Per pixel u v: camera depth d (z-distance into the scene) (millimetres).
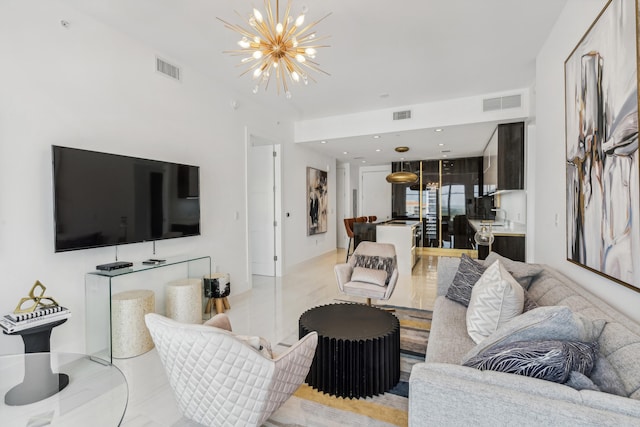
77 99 2518
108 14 2582
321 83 4051
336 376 2006
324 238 7508
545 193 2764
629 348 1062
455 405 958
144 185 2941
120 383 1646
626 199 1398
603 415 811
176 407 1930
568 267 2213
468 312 2012
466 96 4551
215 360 1348
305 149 6508
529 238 4273
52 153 2262
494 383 979
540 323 1147
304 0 2402
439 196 8422
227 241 4168
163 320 1448
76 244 2396
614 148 1502
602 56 1629
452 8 2514
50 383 1659
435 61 3441
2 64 2104
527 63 3475
